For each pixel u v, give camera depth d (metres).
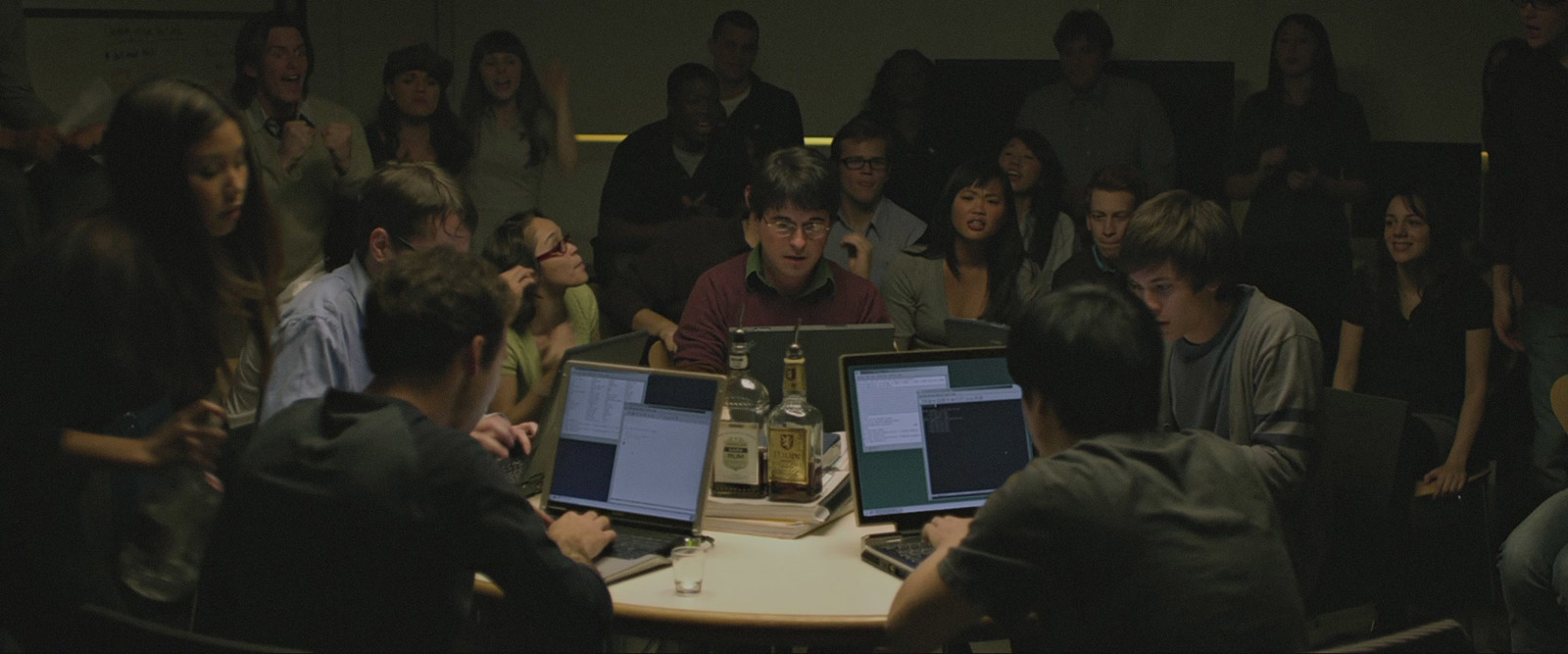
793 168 2.86
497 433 2.16
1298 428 2.18
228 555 1.53
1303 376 2.19
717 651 2.55
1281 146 4.34
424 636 1.52
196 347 1.85
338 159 4.03
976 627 1.80
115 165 1.79
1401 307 4.09
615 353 2.45
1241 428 2.26
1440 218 4.04
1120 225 3.99
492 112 4.40
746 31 4.36
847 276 3.09
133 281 1.74
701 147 4.36
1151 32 4.36
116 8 4.19
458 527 1.52
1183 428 2.39
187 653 1.39
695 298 3.05
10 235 3.47
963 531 1.92
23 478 1.74
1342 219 4.31
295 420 1.57
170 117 1.76
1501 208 4.16
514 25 4.41
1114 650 1.47
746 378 2.31
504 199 4.42
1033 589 1.50
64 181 3.57
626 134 4.44
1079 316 1.60
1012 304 4.03
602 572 1.95
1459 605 3.37
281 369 2.11
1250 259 4.37
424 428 1.54
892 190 4.32
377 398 1.58
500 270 3.25
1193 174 4.40
